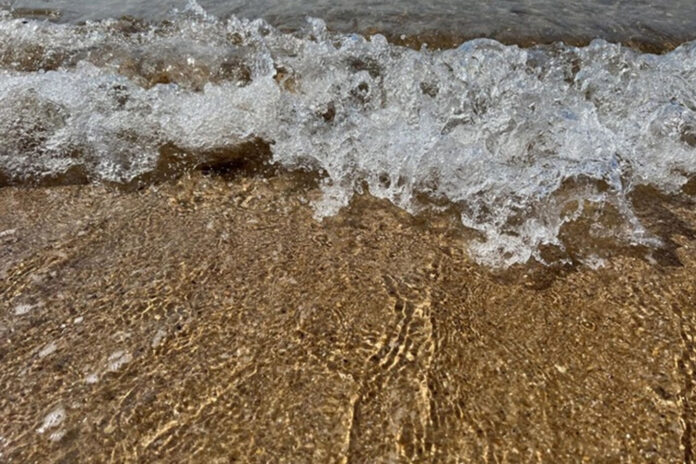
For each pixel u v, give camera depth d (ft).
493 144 8.51
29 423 5.20
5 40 10.82
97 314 6.21
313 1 12.65
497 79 9.66
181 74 10.09
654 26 11.87
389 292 6.53
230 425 5.20
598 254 7.12
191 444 5.05
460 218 7.63
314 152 8.54
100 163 8.37
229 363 5.72
